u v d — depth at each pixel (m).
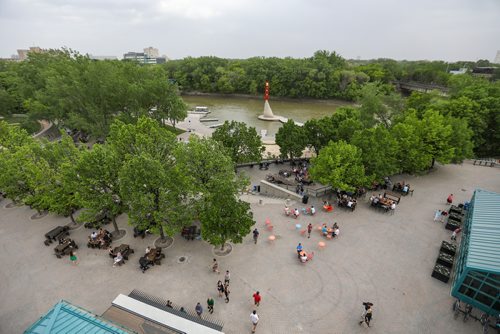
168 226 24.91
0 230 29.61
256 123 95.00
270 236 27.67
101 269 24.41
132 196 23.86
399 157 40.62
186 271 24.31
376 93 67.69
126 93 56.59
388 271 24.58
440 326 19.75
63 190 28.03
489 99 51.88
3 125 41.12
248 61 159.88
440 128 41.56
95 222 30.19
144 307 18.45
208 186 27.23
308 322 19.95
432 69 138.50
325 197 37.38
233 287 22.73
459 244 27.66
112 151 29.44
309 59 154.88
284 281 23.42
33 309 20.70
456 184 41.38
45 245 27.41
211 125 87.88
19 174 29.27
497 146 53.22
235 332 19.09
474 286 19.84
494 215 24.61
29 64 73.25
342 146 34.88
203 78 146.12
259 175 46.03
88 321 13.95
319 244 27.02
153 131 30.11
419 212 33.69
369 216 32.84
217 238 23.67
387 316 20.45
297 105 130.25
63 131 32.66
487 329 19.19
